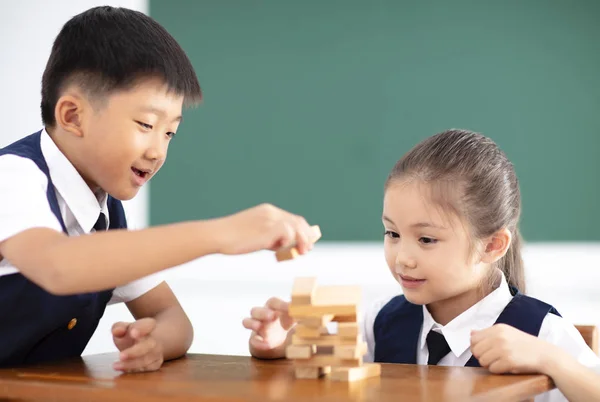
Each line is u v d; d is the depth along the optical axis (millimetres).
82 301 1110
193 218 3973
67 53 1106
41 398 857
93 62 1080
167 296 1262
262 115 3939
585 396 945
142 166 1116
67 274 888
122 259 876
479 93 3814
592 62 3764
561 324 1192
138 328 954
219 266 4078
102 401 824
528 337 966
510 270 1329
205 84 3963
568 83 3779
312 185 3934
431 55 3834
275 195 3947
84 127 1099
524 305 1220
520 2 3775
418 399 765
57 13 2891
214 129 3963
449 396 782
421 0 3820
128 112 1081
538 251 3748
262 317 1050
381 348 1301
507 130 3805
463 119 3828
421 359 1257
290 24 3908
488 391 813
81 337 1179
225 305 3553
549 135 3791
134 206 3889
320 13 3889
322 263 3938
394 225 1194
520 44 3785
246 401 755
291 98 3926
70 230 1136
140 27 1114
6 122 2834
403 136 3875
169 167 3973
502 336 956
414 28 3836
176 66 1114
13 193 1018
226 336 2969
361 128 3893
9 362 1070
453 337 1222
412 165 1200
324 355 873
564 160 3787
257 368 979
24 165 1066
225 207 3967
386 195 1210
